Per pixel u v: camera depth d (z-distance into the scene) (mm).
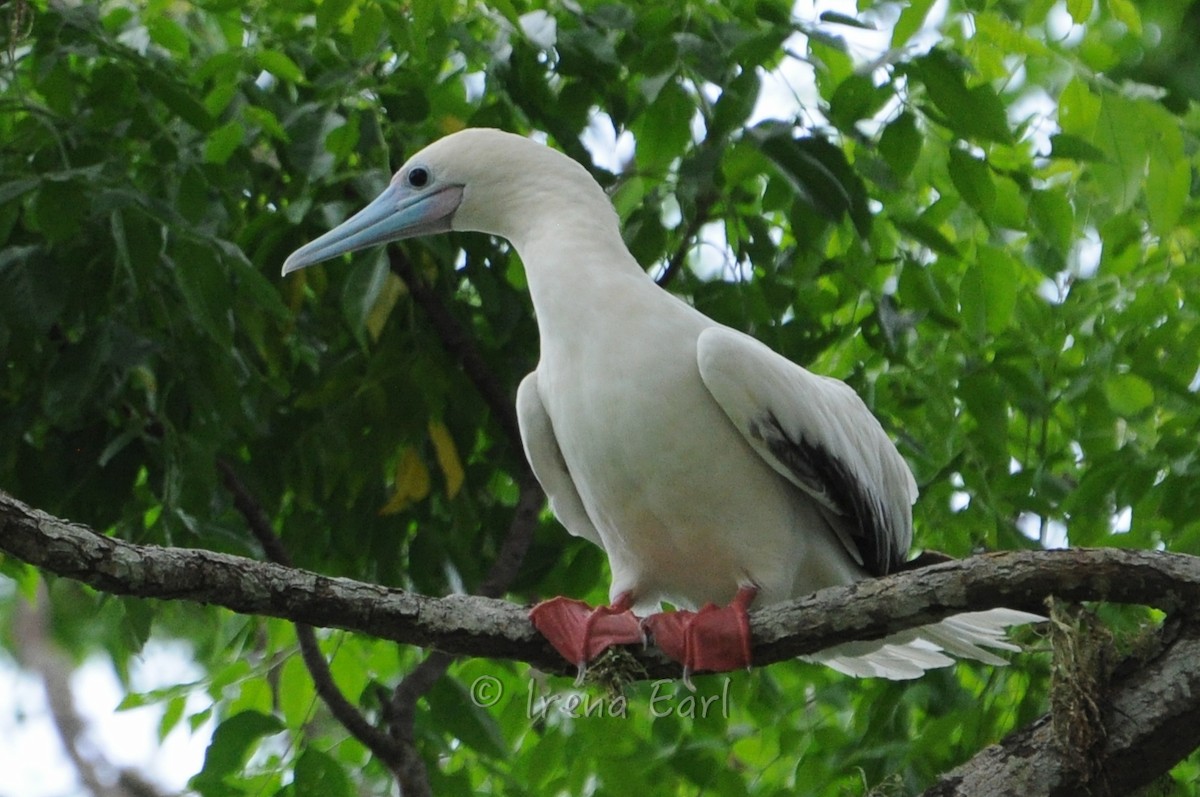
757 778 12102
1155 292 11266
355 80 10820
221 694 11547
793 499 8781
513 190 9344
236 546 10781
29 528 6656
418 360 11305
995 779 7578
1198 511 10336
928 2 9484
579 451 8531
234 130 10172
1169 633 7441
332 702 10453
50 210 9578
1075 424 11797
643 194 11719
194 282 9391
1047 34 11539
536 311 8961
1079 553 7051
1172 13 10312
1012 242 12219
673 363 8328
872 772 10578
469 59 11289
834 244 12312
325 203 11047
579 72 10750
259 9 11641
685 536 8531
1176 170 10266
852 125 10039
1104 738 7348
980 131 9758
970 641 9047
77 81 11078
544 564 11883
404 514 11711
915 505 11414
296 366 12016
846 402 9266
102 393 10242
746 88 10047
